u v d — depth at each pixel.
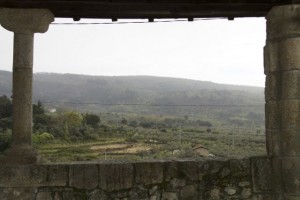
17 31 4.93
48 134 23.48
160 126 42.19
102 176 4.85
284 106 4.89
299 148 4.80
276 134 5.02
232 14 5.42
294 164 4.80
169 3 4.91
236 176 5.05
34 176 4.76
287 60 4.88
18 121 4.91
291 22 4.84
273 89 5.04
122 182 4.87
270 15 5.05
